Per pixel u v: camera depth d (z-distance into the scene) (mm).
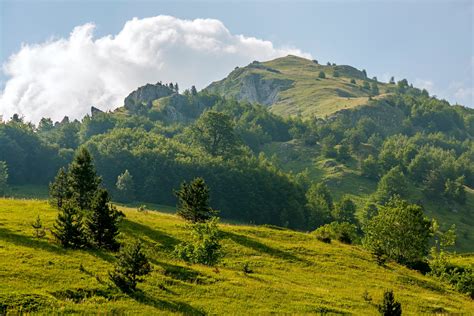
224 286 42188
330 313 40281
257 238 67750
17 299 30656
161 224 63125
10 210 57688
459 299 57375
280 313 37938
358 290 51406
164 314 33375
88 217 47969
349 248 73312
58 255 41406
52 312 30031
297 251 64562
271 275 51562
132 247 37844
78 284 35406
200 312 35281
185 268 45500
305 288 47625
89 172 60594
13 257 38656
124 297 35188
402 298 51344
